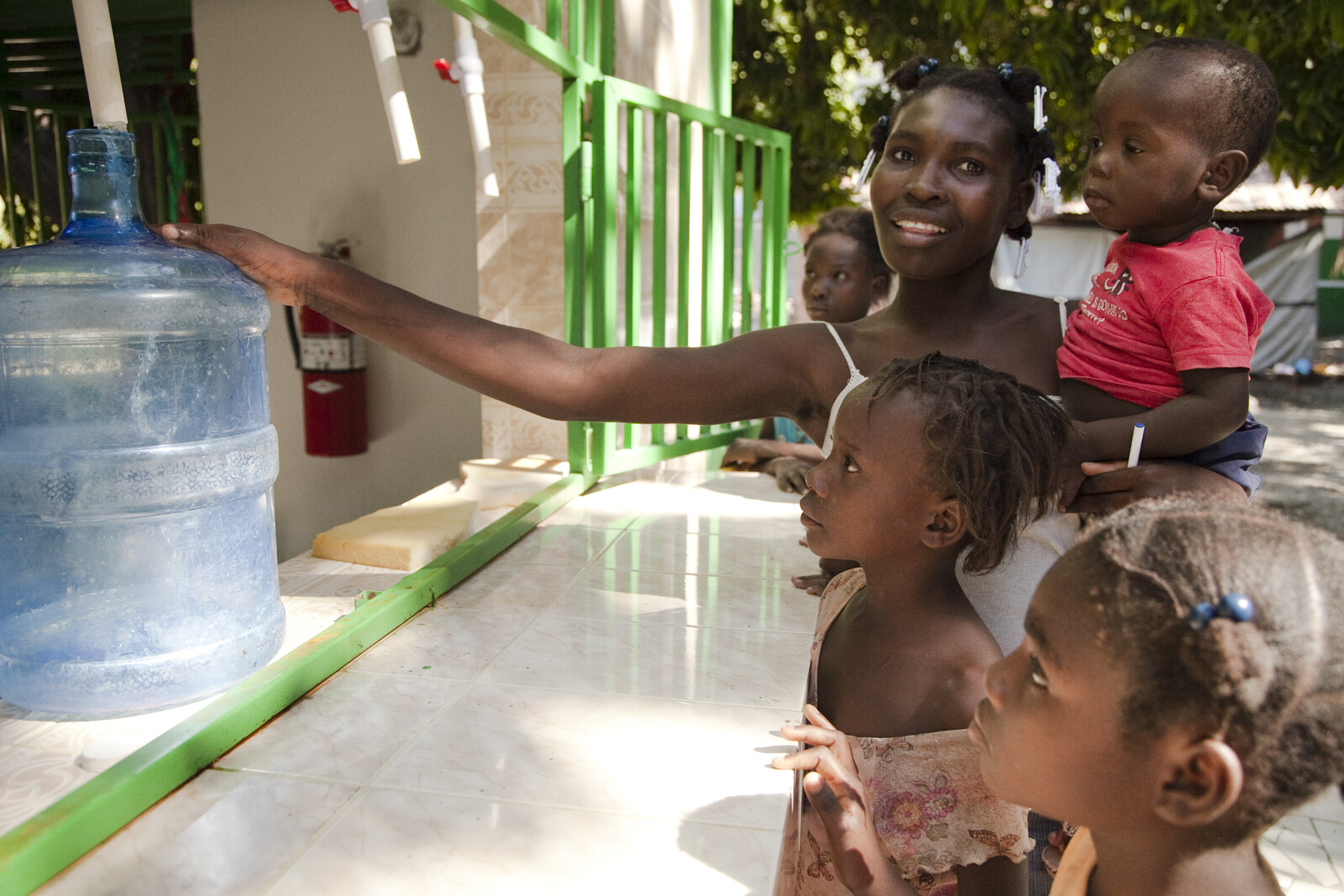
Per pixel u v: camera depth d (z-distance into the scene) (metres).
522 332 1.59
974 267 1.65
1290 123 5.20
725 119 2.76
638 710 1.27
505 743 1.17
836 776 1.08
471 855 0.95
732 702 1.30
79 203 1.21
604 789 1.08
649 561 1.93
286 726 1.21
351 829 0.99
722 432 2.95
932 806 1.19
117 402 1.17
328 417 3.11
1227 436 1.49
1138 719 0.70
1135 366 1.52
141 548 1.19
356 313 1.51
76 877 0.90
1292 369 11.91
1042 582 0.80
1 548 1.15
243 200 3.19
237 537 1.28
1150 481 1.44
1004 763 0.82
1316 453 7.79
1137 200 1.50
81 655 1.16
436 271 3.08
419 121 3.02
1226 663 0.66
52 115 4.36
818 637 1.44
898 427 1.19
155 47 4.00
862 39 5.77
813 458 2.92
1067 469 1.44
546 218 2.66
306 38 3.07
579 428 2.48
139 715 1.19
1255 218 12.05
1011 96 1.62
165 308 1.17
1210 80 1.43
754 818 1.02
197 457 1.20
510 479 2.50
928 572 1.25
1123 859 0.79
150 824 0.99
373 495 3.29
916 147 1.57
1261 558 0.69
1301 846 2.44
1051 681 0.76
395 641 1.50
